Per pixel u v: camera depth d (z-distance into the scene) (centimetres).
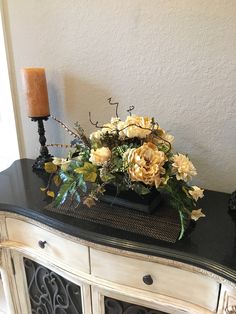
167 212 98
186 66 107
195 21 101
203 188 119
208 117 109
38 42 132
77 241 94
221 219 96
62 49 128
